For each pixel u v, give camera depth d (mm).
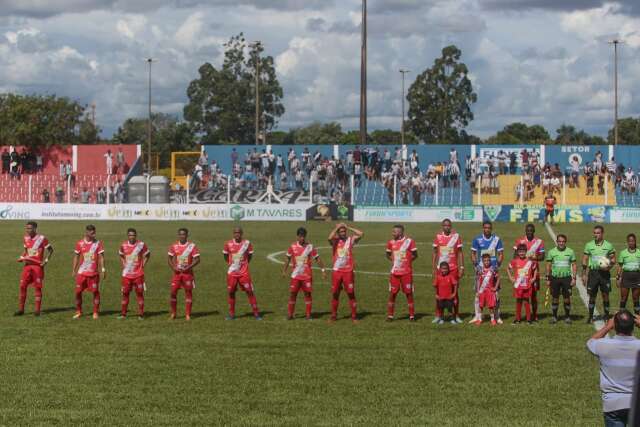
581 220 114375
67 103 148875
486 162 131875
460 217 115875
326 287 52344
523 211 115062
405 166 131000
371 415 24625
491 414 24750
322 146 136500
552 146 133000
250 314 42531
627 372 18766
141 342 35000
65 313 42750
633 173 128875
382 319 40969
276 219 117438
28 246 42000
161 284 53625
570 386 27828
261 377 28984
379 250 75500
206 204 118375
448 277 39562
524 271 39438
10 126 144375
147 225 106500
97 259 41500
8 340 35438
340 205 117750
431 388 27578
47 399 26266
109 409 25203
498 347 33938
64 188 134875
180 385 27938
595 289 40438
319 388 27578
